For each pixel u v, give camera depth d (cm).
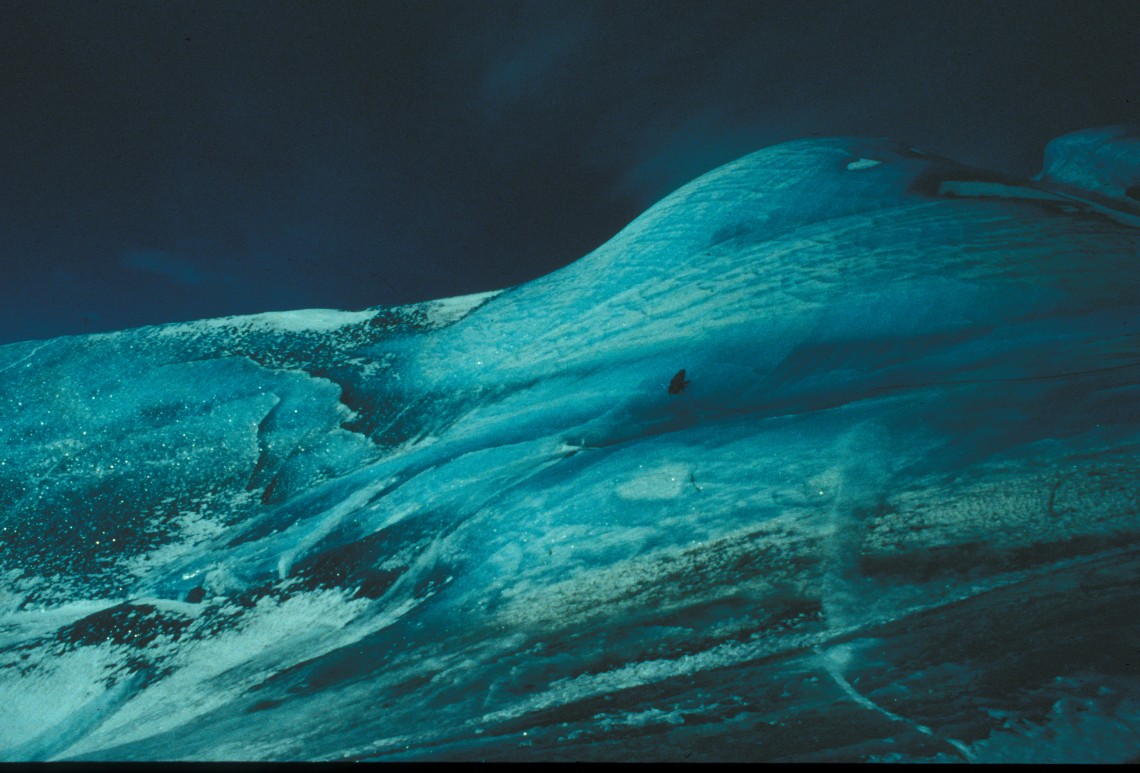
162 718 403
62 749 411
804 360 623
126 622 527
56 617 561
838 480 416
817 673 250
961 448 415
